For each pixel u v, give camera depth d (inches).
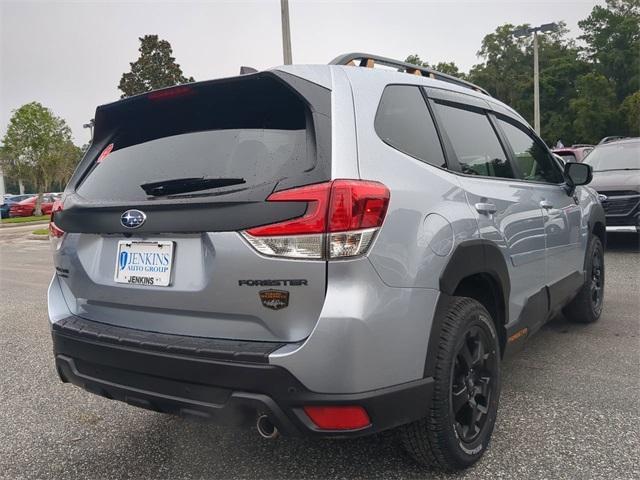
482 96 147.1
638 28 2507.4
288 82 95.0
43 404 152.8
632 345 182.1
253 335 91.6
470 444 108.3
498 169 138.1
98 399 155.9
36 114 1286.9
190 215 93.8
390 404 89.9
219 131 102.8
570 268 177.2
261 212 88.1
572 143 2267.5
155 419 141.0
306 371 85.6
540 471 107.6
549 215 155.7
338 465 113.0
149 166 107.7
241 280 89.9
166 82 1362.0
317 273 85.9
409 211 95.4
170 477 112.4
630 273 295.9
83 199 113.7
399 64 124.1
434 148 113.2
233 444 125.1
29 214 1344.7
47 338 221.3
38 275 404.5
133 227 100.4
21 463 120.2
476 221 113.0
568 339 190.4
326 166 88.2
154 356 95.0
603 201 346.6
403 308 91.8
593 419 129.0
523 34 1198.3
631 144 382.6
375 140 97.3
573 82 2331.4
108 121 121.2
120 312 107.5
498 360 117.6
